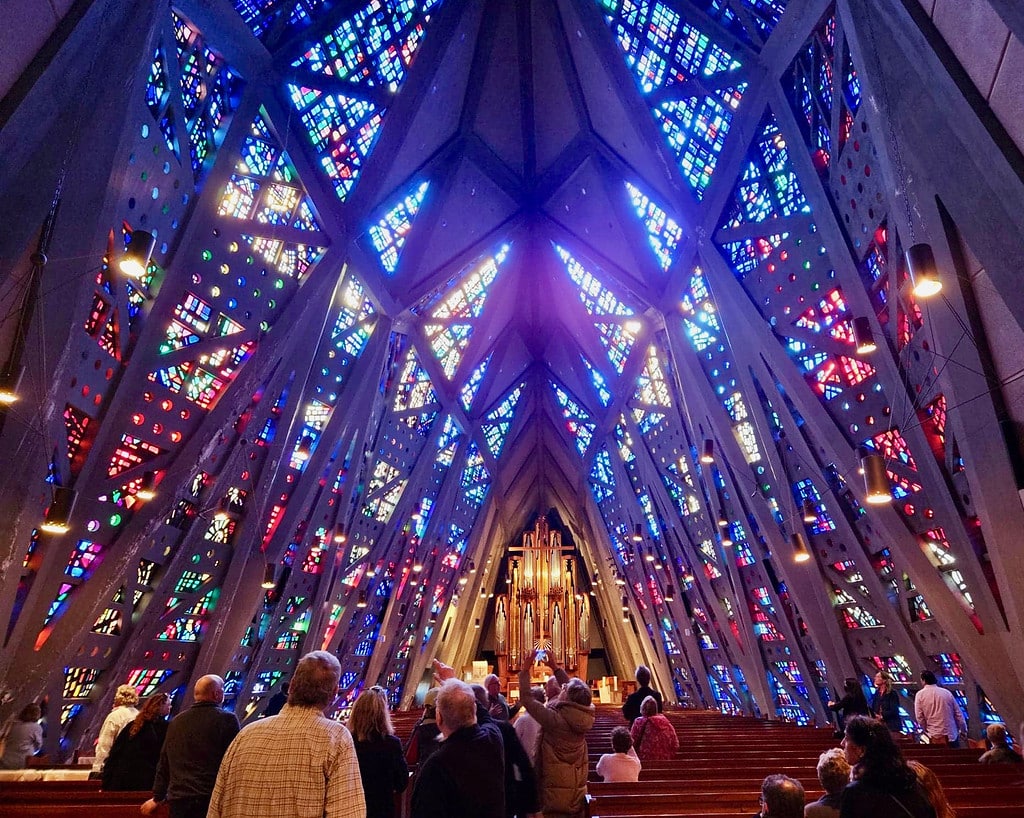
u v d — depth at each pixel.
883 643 13.69
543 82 17.95
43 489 9.16
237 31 11.14
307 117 13.23
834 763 4.04
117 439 10.62
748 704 21.86
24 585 9.82
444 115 16.52
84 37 8.02
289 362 14.07
